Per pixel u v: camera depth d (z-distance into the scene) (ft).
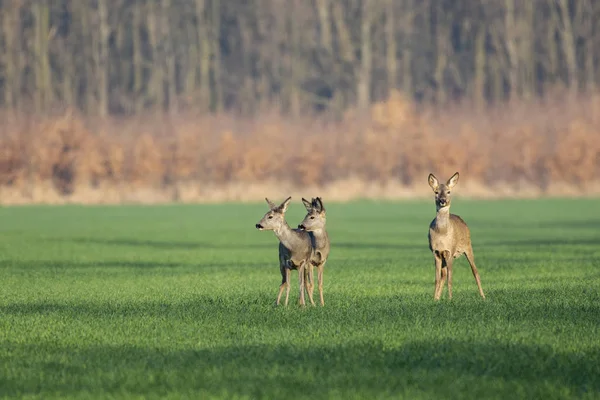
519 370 133.08
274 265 336.70
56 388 125.29
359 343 153.28
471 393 120.67
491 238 466.29
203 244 449.89
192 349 151.43
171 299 223.10
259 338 160.56
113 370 135.33
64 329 173.27
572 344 150.92
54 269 319.68
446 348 148.15
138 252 400.26
